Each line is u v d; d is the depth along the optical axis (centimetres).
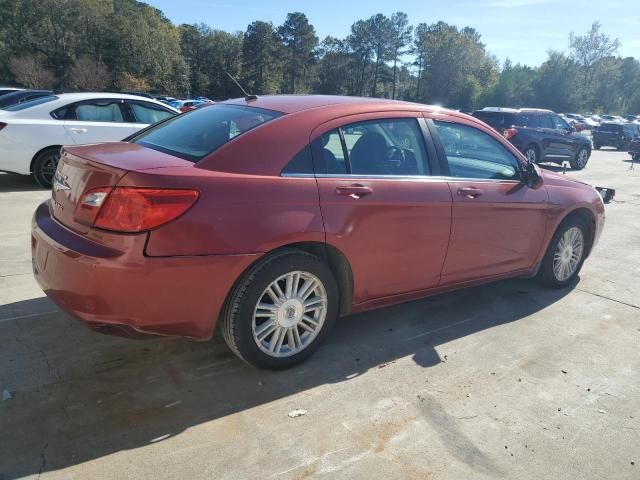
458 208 364
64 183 291
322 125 314
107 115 838
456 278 386
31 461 230
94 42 7719
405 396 297
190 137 318
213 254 264
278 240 282
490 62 9819
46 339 335
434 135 369
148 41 7906
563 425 279
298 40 10469
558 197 443
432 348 356
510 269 425
